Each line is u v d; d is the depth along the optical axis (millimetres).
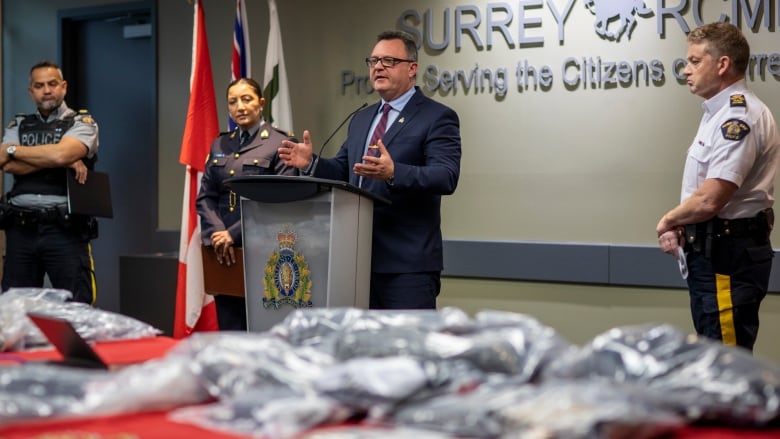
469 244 4840
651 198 4508
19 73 6457
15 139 4555
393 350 1269
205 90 4844
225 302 3930
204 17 5301
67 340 1594
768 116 3131
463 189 4898
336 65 5215
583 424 1022
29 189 4480
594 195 4613
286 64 5363
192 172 4754
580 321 4633
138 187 6219
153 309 5289
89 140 4527
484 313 1402
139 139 6203
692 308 3203
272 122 4969
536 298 4730
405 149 3262
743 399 1149
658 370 1220
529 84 4734
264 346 1346
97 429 1195
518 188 4773
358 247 2879
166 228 5887
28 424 1201
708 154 3137
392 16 5047
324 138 5258
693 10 4387
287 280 2836
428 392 1196
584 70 4617
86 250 4578
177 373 1296
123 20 6199
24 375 1271
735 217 3092
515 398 1107
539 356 1251
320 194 2762
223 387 1282
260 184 2787
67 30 6352
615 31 4543
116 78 6285
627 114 4539
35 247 4484
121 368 1632
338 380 1183
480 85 4840
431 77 4945
